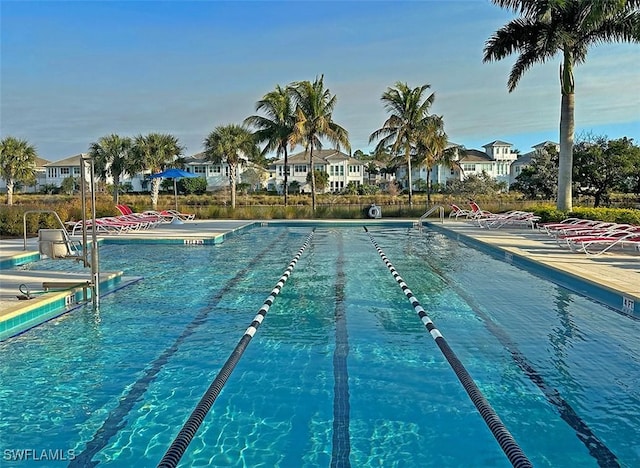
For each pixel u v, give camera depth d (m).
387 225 23.22
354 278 9.91
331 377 4.75
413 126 31.33
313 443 3.56
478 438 3.62
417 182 61.94
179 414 4.01
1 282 8.13
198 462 3.31
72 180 54.25
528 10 17.62
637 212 16.56
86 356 5.32
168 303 7.70
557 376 4.76
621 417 3.94
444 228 19.47
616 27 17.00
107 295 8.27
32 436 3.67
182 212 27.05
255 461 3.32
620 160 26.34
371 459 3.35
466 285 9.07
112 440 3.61
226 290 8.71
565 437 3.64
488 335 6.02
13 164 38.31
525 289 8.70
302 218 27.55
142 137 35.66
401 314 7.05
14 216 15.99
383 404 4.16
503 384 4.57
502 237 15.40
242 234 19.62
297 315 6.99
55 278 8.55
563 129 18.06
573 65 17.83
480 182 40.50
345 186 65.31
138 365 5.07
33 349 5.53
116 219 17.81
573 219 16.09
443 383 4.59
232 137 33.19
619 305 7.26
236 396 4.32
